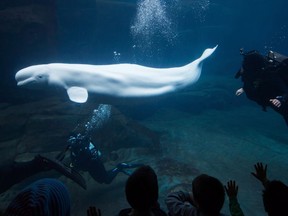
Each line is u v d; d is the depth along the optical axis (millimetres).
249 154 8867
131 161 8141
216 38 21250
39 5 11766
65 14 11711
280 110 4402
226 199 6141
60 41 11719
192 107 13828
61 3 11625
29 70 5883
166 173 7262
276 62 4488
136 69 6379
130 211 2221
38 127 8328
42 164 4863
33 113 9023
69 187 6906
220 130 11180
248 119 13359
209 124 11945
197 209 2201
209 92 14914
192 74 6910
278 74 4438
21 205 1545
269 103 4547
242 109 15508
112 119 8914
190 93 14258
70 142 5992
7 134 8383
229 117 13406
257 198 6336
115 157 8359
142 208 2002
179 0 18641
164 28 17766
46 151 8055
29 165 4883
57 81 5773
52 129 8352
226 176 7332
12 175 4855
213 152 8898
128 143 8914
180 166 7723
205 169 7660
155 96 6395
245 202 6145
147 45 16547
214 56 21984
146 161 8102
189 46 19609
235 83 17188
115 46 14344
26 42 10773
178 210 2303
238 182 7047
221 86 16531
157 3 16844
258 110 15453
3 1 11531
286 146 9719
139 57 16156
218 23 22219
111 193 6605
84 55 12555
